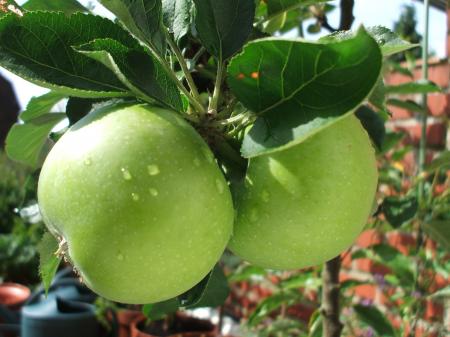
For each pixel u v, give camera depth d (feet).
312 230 0.57
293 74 0.49
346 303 1.37
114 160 0.50
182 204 0.51
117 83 0.57
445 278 1.41
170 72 0.59
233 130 0.60
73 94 0.57
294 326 1.75
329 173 0.56
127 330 2.19
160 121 0.53
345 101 0.46
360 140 0.60
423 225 1.22
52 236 0.67
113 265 0.51
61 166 0.52
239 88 0.52
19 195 4.06
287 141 0.48
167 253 0.51
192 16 0.71
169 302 0.90
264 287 2.30
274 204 0.57
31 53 0.57
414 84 1.22
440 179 1.48
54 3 0.78
